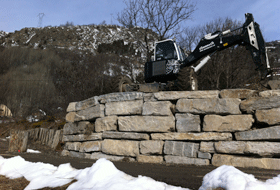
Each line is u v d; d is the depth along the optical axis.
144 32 16.05
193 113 5.98
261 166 4.75
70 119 8.77
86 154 7.52
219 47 8.19
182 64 8.73
